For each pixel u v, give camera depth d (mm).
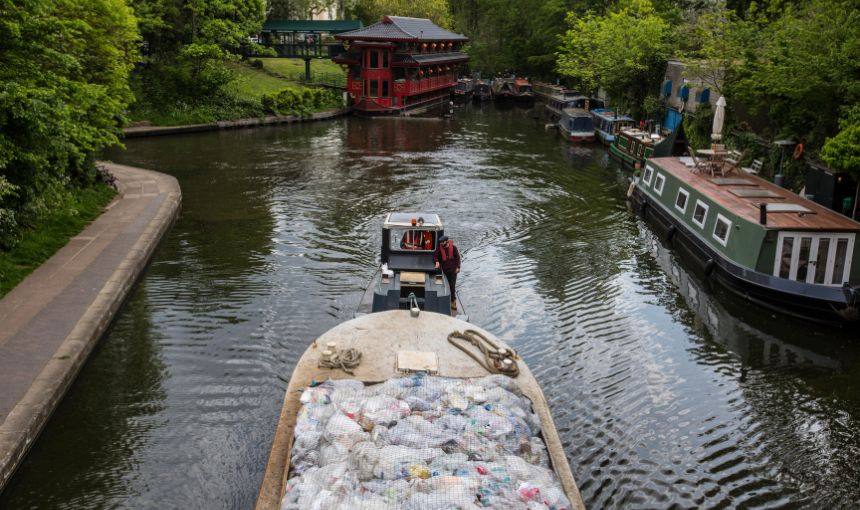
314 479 6930
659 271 19734
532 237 22641
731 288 17938
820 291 15805
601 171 33906
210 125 46781
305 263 19547
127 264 17578
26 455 10398
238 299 16891
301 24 69375
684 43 40500
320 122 52750
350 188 29234
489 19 82875
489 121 53906
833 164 19812
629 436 11586
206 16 50500
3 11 17281
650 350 14781
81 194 23500
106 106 24422
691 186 21531
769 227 16594
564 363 14016
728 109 30797
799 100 23984
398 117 56344
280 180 30703
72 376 12406
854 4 23250
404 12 80688
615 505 9914
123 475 10383
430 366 9328
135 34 30344
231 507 9812
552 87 67125
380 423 7781
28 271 16719
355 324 10586
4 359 12305
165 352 14102
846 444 11602
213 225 23219
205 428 11578
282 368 13594
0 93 15500
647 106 41406
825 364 14406
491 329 15477
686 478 10562
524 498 6652
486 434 7637
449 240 14625
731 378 13742
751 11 30641
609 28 46312
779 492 10320
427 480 6812
